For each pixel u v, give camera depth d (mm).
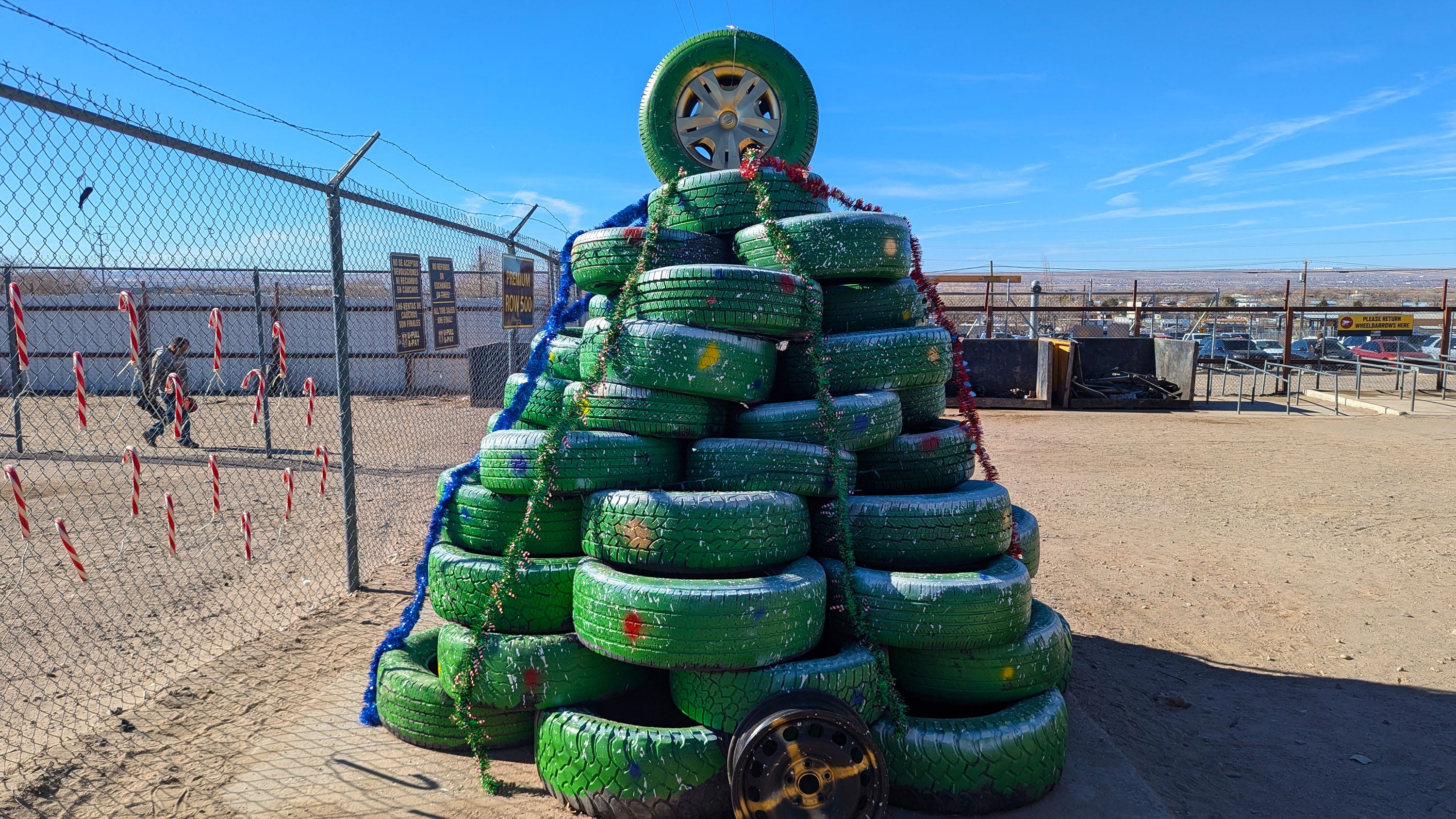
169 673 4645
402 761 3713
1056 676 3736
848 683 3236
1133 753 3975
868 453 4223
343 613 5715
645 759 3131
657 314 3900
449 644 3658
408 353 7660
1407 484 10406
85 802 3324
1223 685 4883
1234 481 10539
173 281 11375
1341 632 5730
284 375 5512
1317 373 19500
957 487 4324
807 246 4203
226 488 9844
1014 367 18703
